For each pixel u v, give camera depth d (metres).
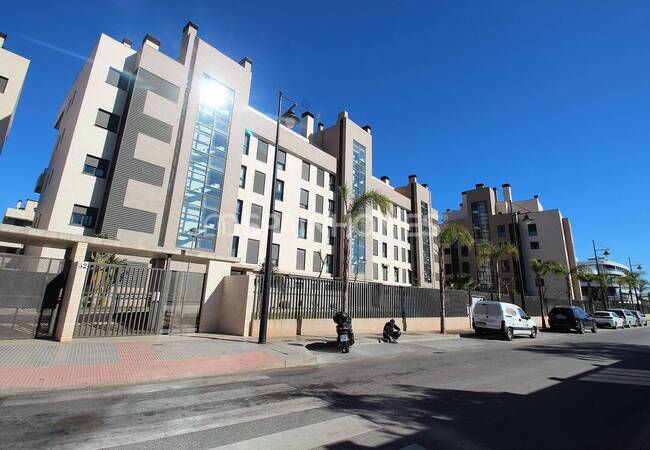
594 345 16.75
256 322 12.48
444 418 5.08
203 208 24.75
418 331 18.48
